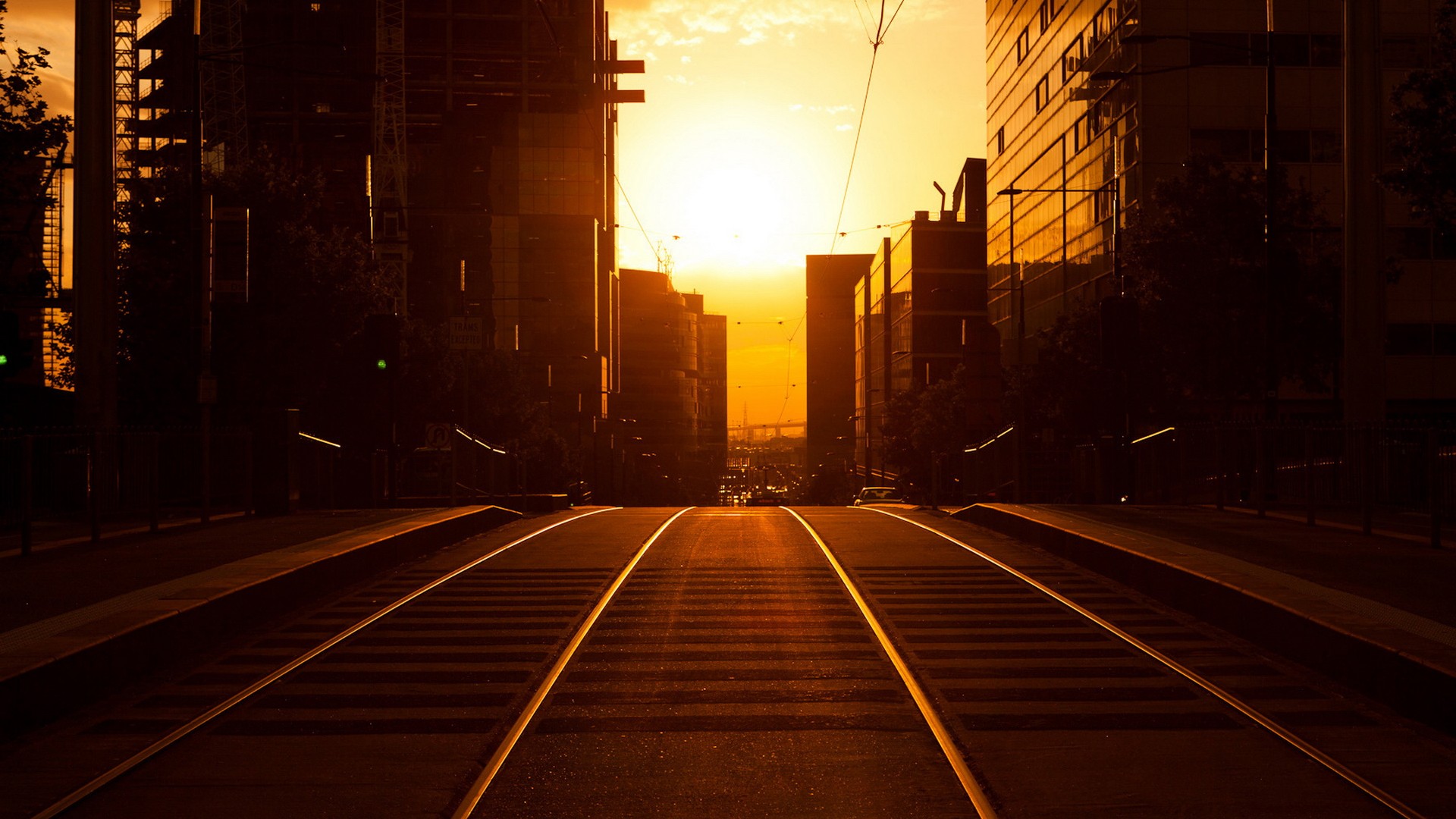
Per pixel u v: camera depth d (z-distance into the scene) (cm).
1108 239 5825
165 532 1830
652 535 2127
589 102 13788
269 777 689
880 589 1425
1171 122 5331
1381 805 629
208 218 2341
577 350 13112
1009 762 710
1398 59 5278
